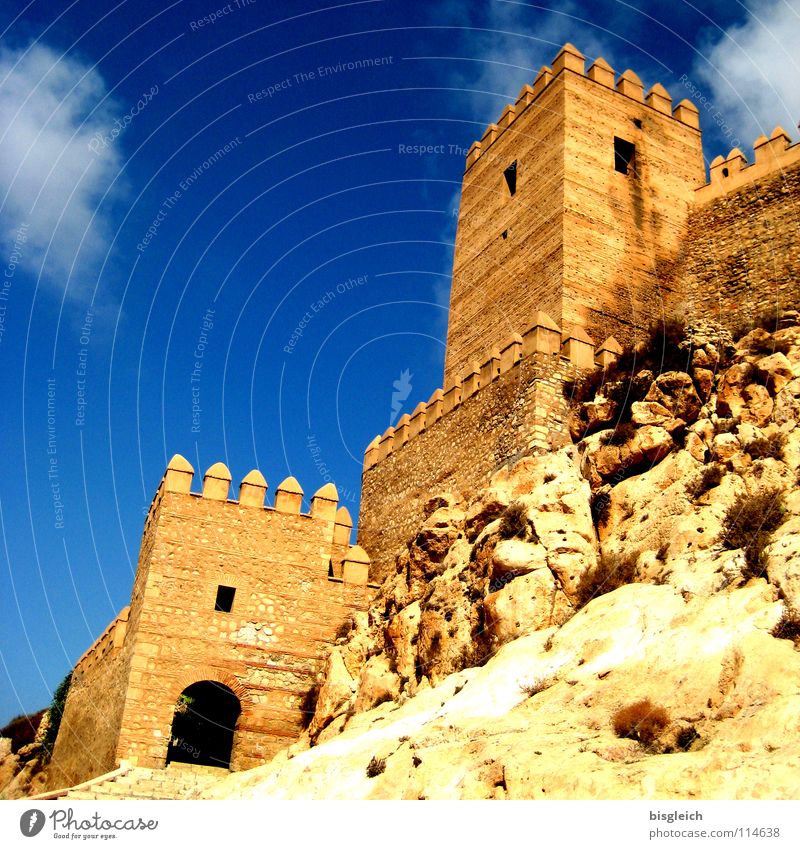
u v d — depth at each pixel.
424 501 32.41
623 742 16.05
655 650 18.09
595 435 26.88
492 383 30.92
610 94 36.78
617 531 23.94
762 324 29.03
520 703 19.44
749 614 17.56
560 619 22.44
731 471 22.50
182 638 29.38
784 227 32.12
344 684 27.56
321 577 31.58
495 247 37.16
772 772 13.43
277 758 27.14
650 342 28.67
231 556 30.95
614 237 33.75
